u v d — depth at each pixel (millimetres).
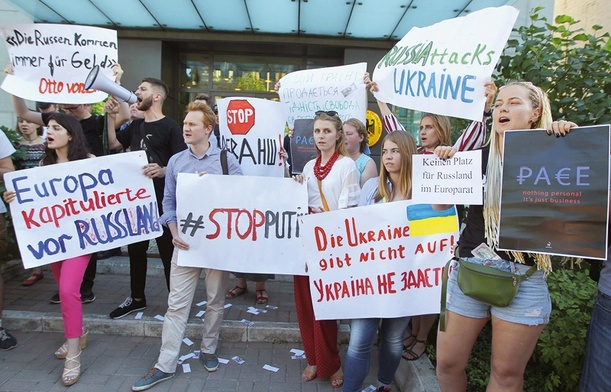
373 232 2584
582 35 3244
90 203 3111
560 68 3176
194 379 3029
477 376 2771
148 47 8422
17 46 3703
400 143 2547
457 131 3777
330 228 2617
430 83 2709
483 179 2082
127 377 3031
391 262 2568
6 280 4625
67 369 2920
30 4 7270
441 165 2164
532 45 3207
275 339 3625
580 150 1717
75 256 3061
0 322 3375
